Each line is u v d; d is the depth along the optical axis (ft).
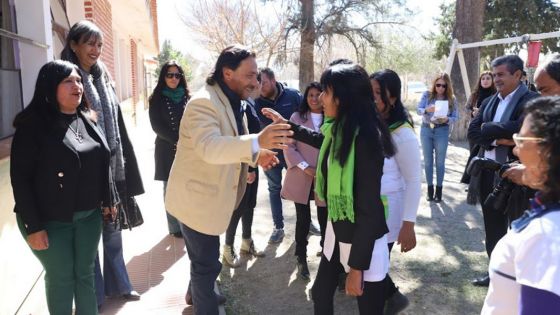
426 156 21.20
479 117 12.57
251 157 7.36
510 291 4.30
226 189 8.81
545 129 4.13
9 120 11.11
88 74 10.08
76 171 8.07
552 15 58.08
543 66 9.48
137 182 11.38
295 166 12.91
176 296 11.89
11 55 11.51
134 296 11.64
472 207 20.21
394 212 9.45
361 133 6.96
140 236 16.47
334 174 7.18
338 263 7.99
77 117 8.53
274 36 54.54
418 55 69.62
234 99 8.78
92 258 8.93
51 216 7.94
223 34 54.90
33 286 10.39
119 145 10.71
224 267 14.20
